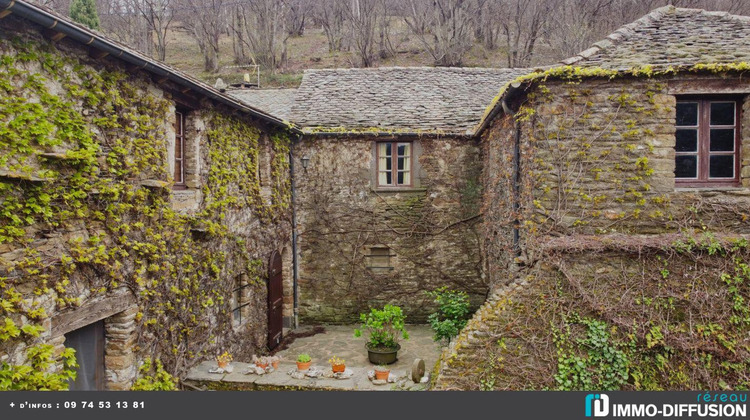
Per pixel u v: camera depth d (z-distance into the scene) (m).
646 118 6.32
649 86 6.29
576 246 6.07
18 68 3.90
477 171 11.59
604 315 6.13
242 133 8.52
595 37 22.58
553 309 6.18
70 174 4.40
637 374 6.02
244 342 8.52
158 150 5.78
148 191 5.54
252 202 8.90
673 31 6.97
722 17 7.22
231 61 28.12
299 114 12.00
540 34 24.80
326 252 11.75
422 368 6.60
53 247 4.21
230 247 7.90
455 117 11.88
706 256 6.02
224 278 7.65
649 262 6.14
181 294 6.25
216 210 7.37
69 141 4.39
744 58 6.13
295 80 24.75
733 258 5.98
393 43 28.61
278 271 10.38
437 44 25.28
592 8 22.80
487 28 26.45
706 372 5.90
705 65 5.95
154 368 5.71
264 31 26.50
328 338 10.83
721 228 6.25
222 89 12.92
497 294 6.87
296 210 11.68
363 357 9.64
